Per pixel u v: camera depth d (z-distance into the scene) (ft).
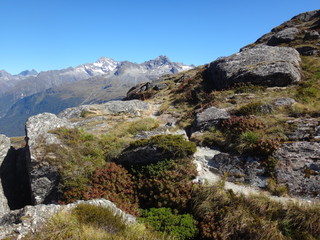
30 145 45.11
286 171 35.73
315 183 33.14
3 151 50.83
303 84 61.16
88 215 27.66
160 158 43.47
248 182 37.19
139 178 41.60
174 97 92.17
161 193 36.91
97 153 48.06
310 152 36.09
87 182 42.11
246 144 41.42
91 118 73.56
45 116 54.13
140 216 34.91
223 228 28.89
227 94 65.77
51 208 29.14
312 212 27.61
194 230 30.50
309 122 42.55
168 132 56.24
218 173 40.65
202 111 60.03
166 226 31.24
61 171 42.75
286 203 30.32
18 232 25.52
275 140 40.68
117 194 39.27
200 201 33.71
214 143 48.37
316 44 89.81
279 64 66.54
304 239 25.82
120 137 56.34
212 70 86.79
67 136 49.85
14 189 50.19
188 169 39.99
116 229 27.02
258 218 28.50
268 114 49.85
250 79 67.46
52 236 23.90
